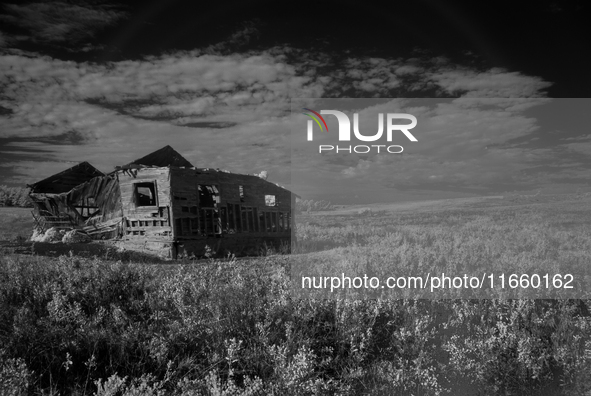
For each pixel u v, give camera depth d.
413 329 4.58
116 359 4.11
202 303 5.22
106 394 3.15
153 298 5.87
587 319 4.96
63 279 6.54
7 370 3.34
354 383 3.84
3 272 6.95
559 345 4.43
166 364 3.95
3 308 5.13
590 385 3.80
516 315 4.82
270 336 4.39
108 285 6.30
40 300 5.55
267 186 25.95
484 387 3.91
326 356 4.27
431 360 4.13
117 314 4.99
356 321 4.68
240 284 5.72
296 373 3.52
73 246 18.30
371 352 4.47
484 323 4.90
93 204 27.55
